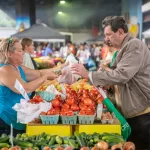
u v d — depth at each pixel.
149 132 3.02
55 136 2.60
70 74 3.31
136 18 19.11
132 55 2.80
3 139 2.46
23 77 3.45
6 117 3.10
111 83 2.81
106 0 21.53
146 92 2.92
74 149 2.44
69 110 2.86
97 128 2.81
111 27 2.90
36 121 2.94
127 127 2.84
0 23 20.48
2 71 3.05
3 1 20.47
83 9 21.92
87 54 13.54
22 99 2.91
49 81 4.01
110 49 6.22
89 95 3.19
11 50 3.11
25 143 2.44
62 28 21.95
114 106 3.12
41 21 21.86
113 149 2.28
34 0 20.89
